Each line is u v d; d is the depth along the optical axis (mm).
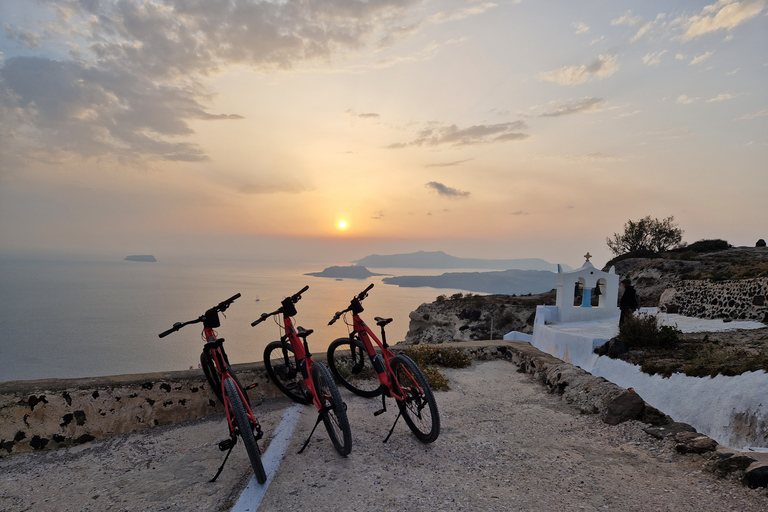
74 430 4504
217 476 3693
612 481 3662
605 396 5668
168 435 4750
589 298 14773
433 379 6891
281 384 5820
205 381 5336
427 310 52500
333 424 4332
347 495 3404
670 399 6070
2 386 4441
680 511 3104
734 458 3660
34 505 3352
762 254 32406
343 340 6016
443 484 3617
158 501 3363
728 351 7039
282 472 3814
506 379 7582
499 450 4418
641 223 45656
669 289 18125
